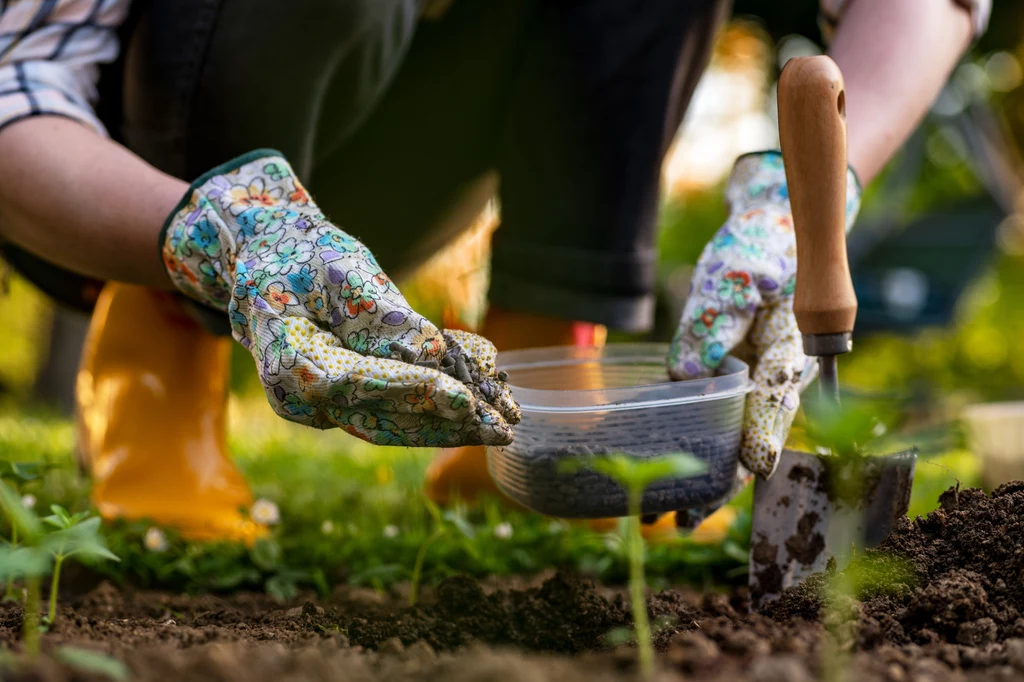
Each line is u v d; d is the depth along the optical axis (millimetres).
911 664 1034
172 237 1170
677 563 1441
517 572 1438
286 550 1460
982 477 1786
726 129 6062
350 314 1117
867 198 5898
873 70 1321
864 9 1352
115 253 1204
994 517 1152
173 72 1345
